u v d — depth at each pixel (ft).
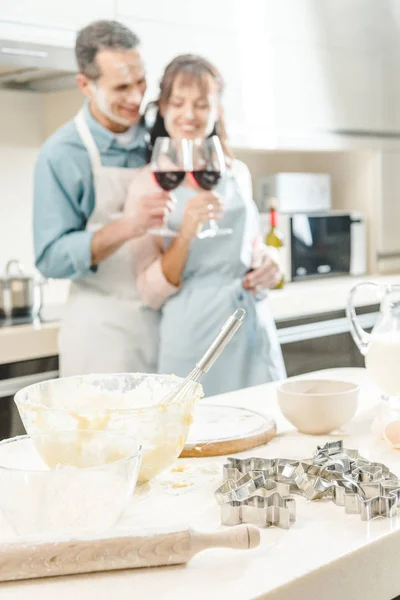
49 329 8.66
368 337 4.88
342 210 13.44
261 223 11.73
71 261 8.02
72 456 3.26
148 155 8.54
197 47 10.25
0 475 2.89
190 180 8.31
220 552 2.91
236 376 8.57
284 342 10.55
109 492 2.91
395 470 3.76
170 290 8.36
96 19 9.12
